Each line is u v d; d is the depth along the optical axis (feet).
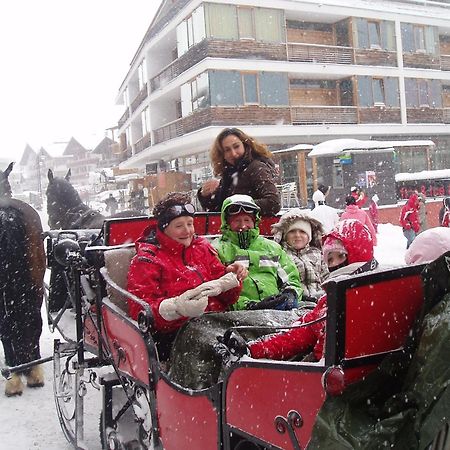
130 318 12.34
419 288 8.01
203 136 88.12
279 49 92.84
